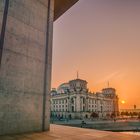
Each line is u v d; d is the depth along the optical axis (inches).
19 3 344.5
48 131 332.2
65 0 487.5
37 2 387.2
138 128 2650.1
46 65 377.1
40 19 385.7
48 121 356.5
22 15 345.1
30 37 352.2
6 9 318.7
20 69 319.6
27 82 327.9
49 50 392.5
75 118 4160.9
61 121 3294.8
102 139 242.1
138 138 252.5
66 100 4530.0
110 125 2965.1
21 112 306.8
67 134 290.2
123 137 260.7
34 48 356.2
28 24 353.7
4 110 282.0
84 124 2834.6
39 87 352.2
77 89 4421.8
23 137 256.2
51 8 423.2
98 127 2709.2
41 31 381.7
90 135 279.6
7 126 281.7
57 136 268.2
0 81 284.5
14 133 288.8
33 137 257.0
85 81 5462.6
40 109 344.8
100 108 4936.0
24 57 331.3
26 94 321.7
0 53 292.5
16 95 304.0
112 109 5423.2
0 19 304.7
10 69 302.7
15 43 319.9
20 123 301.4
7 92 291.1
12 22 323.0
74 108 4296.3
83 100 4402.1
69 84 5511.8
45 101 358.3
